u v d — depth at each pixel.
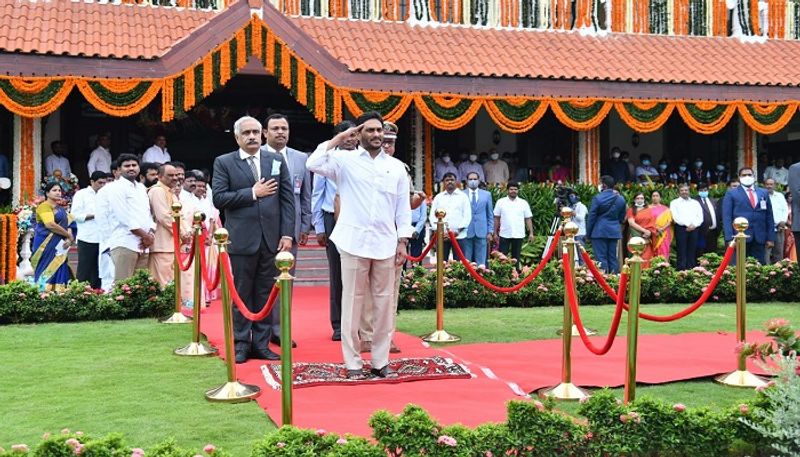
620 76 17.88
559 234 8.74
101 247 11.08
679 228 15.80
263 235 7.55
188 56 15.38
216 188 7.59
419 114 18.69
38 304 9.95
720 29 20.72
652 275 12.22
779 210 16.36
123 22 16.69
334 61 16.22
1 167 15.80
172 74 15.30
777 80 18.83
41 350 8.16
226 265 6.34
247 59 15.65
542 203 17.83
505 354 7.92
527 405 4.81
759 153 21.72
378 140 6.88
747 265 12.42
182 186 11.27
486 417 5.67
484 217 15.04
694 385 6.85
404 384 6.64
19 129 15.65
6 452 4.29
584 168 19.27
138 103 15.23
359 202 6.77
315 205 8.67
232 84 19.70
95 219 11.22
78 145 18.78
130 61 15.20
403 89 16.67
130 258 10.38
